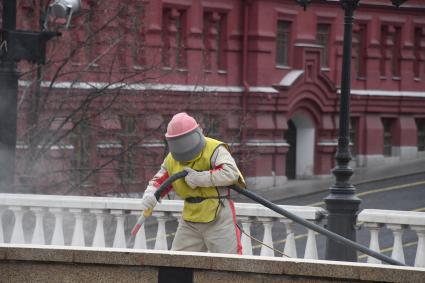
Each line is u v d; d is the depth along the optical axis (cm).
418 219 2328
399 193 6538
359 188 6825
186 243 1967
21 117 4394
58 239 2650
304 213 2441
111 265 1662
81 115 4469
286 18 7406
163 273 1645
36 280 1680
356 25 8044
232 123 6731
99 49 4753
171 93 5209
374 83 8162
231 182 1892
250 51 7194
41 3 4566
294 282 1600
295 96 7350
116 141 4628
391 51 8331
